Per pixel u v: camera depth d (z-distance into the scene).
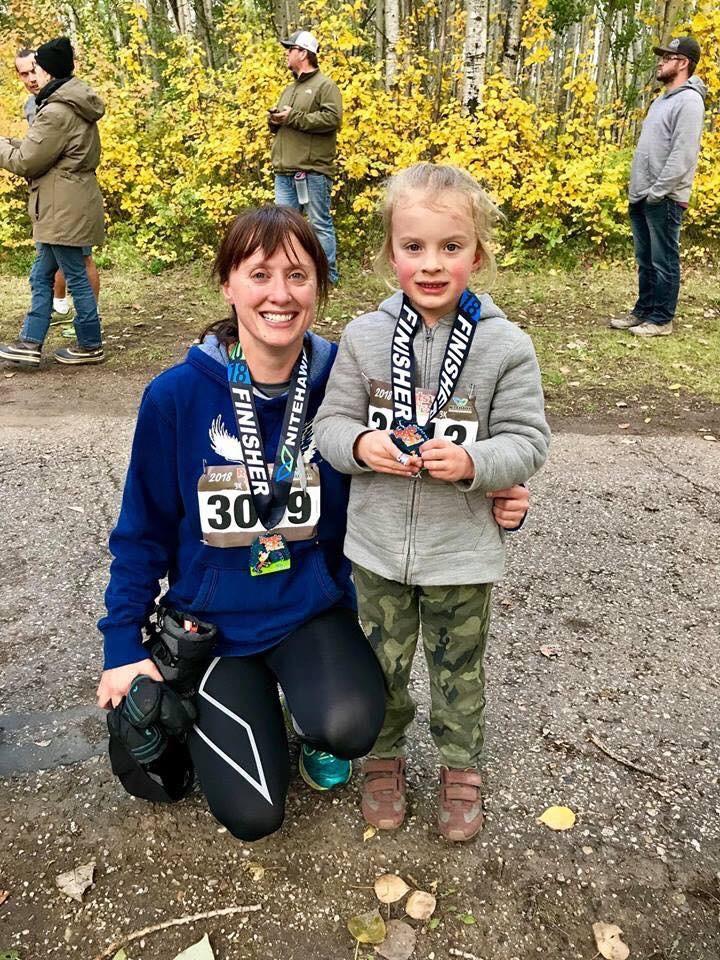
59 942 1.66
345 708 1.67
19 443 4.36
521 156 8.19
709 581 3.14
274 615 1.86
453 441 1.71
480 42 8.34
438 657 1.86
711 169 8.15
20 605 2.90
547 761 2.18
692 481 4.02
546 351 5.96
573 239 8.18
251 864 1.84
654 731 2.31
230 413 1.74
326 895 1.77
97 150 5.33
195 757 1.70
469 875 1.83
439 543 1.73
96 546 3.31
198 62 9.52
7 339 6.06
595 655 2.66
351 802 2.02
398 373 1.71
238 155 8.58
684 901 1.78
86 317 5.58
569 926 1.71
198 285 7.77
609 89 12.49
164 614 1.84
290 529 1.80
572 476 4.06
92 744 2.22
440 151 8.46
